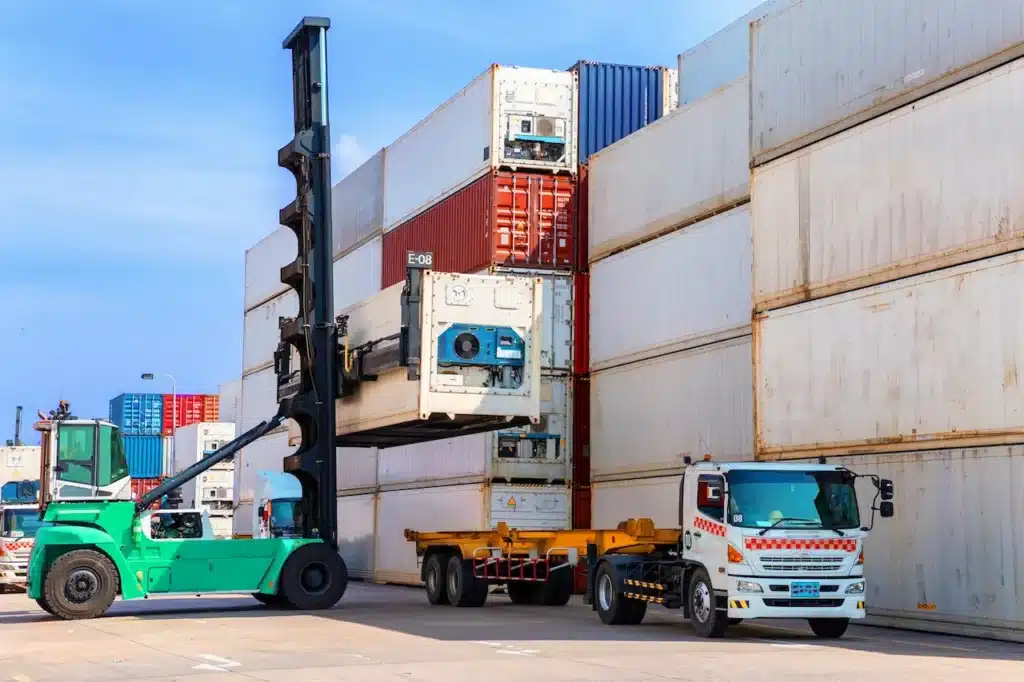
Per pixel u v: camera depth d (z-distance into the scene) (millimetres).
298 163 26000
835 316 21125
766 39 23500
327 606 24234
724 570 17719
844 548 17719
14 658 15781
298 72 26391
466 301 22375
